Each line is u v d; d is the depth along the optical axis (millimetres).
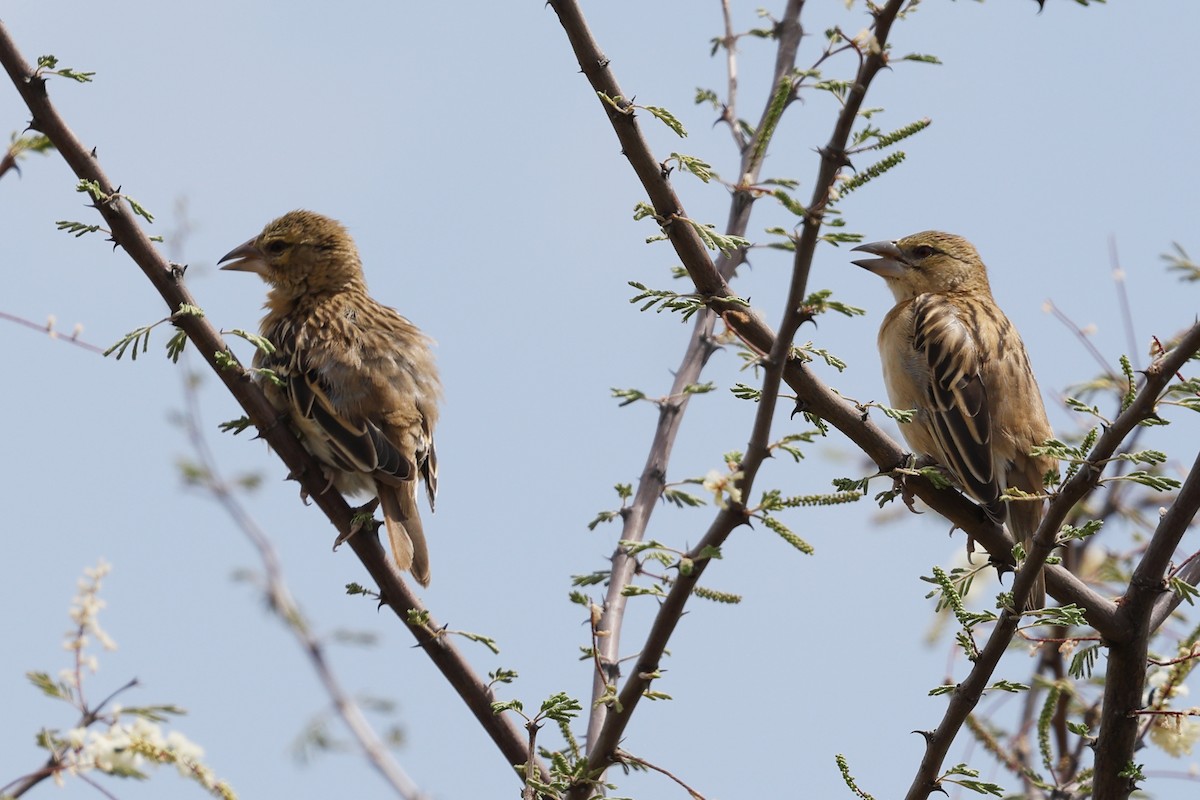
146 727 7641
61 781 7418
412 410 11805
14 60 8812
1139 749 9969
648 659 7215
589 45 8391
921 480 10086
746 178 10805
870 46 6621
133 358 8961
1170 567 9445
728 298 8219
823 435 6895
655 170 8359
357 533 9570
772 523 6887
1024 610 8219
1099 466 7758
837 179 6820
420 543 11148
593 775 7418
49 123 8875
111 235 9016
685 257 8484
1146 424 7785
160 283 9125
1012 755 11492
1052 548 7883
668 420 11820
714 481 6816
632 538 11062
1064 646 10383
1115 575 13281
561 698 7828
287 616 12031
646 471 11586
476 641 8914
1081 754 11930
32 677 7730
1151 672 10906
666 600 7109
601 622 10312
